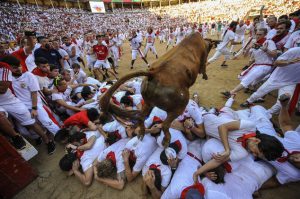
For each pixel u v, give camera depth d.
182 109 2.74
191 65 3.02
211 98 5.47
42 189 3.34
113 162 3.10
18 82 3.85
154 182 2.61
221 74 7.25
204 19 33.75
